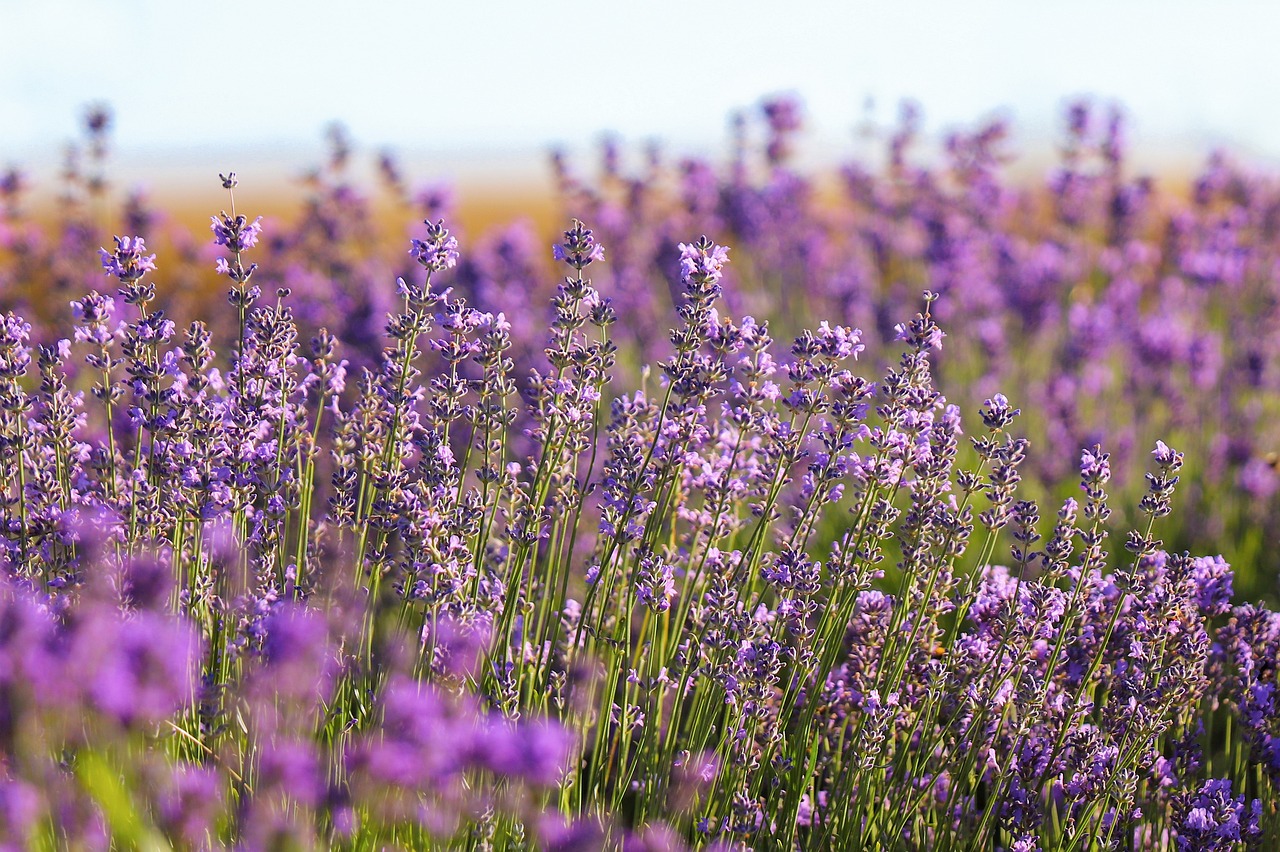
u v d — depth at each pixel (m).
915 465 4.46
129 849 2.97
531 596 4.93
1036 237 16.03
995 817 4.46
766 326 4.48
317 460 6.22
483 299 11.95
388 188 13.40
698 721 4.43
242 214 4.57
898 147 15.63
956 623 4.48
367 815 2.69
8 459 4.48
